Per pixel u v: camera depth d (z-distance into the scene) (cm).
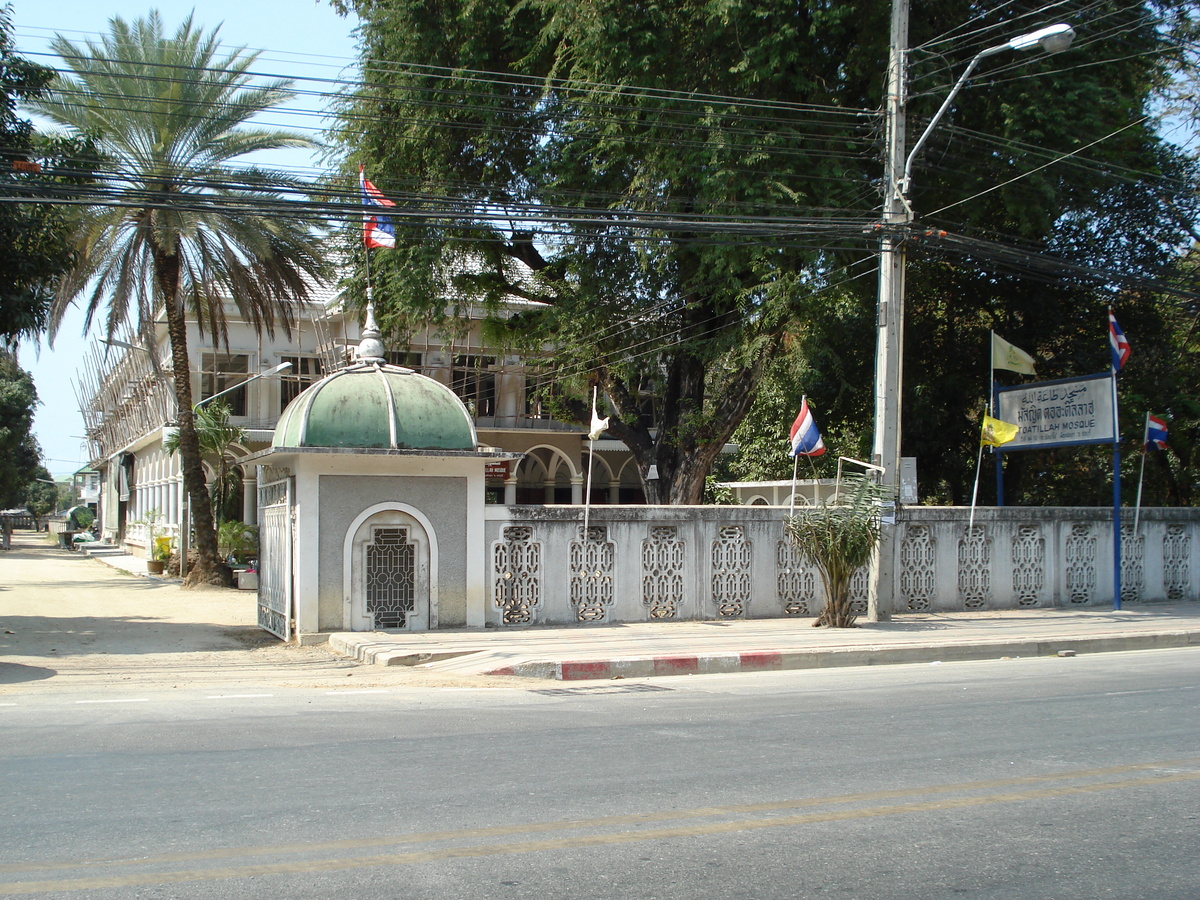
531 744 714
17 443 4969
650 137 1675
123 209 2088
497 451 1348
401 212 1328
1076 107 1827
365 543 1327
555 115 1866
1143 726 802
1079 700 930
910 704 906
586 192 1788
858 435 2527
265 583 1508
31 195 1363
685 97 1681
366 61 1923
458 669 1114
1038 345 2269
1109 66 1930
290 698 920
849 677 1112
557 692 988
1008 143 1772
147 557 3500
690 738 741
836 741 734
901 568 1667
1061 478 2466
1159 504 2411
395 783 598
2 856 463
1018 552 1769
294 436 1312
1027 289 2170
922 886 440
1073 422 1767
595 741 727
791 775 630
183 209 1238
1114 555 1786
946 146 1880
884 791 596
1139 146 2081
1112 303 2200
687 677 1114
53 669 1115
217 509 2675
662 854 478
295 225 2252
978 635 1398
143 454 4478
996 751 705
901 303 1517
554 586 1418
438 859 466
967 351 2291
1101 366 2145
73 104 2009
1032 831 523
